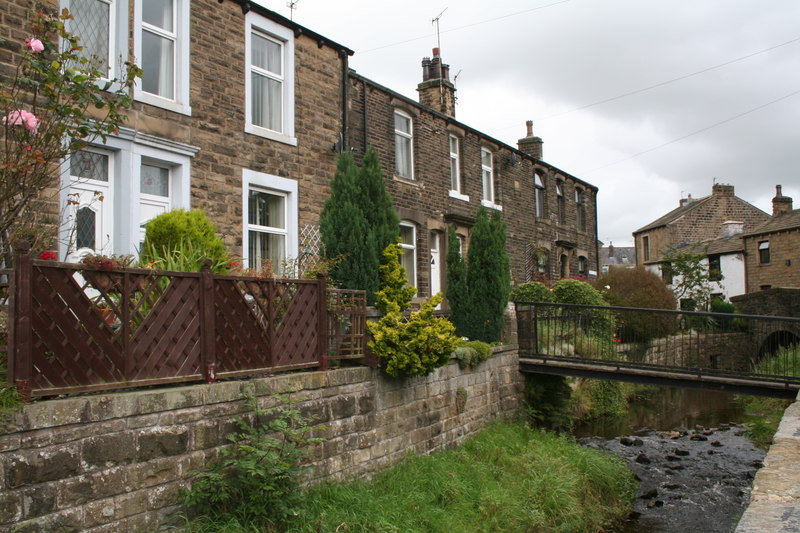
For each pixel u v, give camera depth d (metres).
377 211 10.17
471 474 8.38
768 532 2.69
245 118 10.68
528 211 21.05
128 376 4.92
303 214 11.66
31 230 5.82
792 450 4.17
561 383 13.55
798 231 33.44
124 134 8.71
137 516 4.75
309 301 6.95
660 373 11.66
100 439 4.54
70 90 5.73
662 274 36.28
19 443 4.07
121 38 8.87
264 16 11.20
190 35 9.88
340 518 5.88
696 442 13.62
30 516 4.10
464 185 17.45
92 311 4.73
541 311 14.45
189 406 5.25
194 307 5.52
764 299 28.12
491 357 11.66
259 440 5.55
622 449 12.92
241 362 5.99
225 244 10.16
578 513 8.31
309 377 6.67
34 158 5.13
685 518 9.16
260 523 5.30
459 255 12.93
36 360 4.33
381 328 7.82
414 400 8.69
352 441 7.25
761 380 10.88
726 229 40.00
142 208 9.21
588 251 26.20
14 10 7.57
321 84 12.33
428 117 15.98
